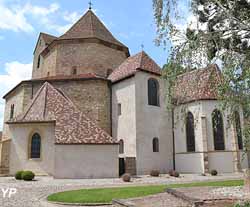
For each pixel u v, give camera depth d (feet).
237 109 30.83
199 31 32.65
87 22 130.00
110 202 40.01
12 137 86.84
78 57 118.32
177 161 102.83
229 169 94.58
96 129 88.28
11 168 84.99
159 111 103.71
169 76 33.30
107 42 121.70
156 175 87.51
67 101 96.37
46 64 127.24
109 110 107.24
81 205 39.22
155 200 37.11
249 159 96.73
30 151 85.87
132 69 104.47
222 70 29.86
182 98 35.42
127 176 71.92
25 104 105.09
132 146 96.27
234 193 36.83
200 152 94.68
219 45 31.42
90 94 104.88
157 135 101.40
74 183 66.95
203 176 84.53
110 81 109.40
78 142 82.28
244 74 28.19
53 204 39.93
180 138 102.73
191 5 34.45
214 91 32.83
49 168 83.71
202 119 95.09
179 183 61.00
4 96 123.65
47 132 86.38
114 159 84.43
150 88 104.37
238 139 95.20
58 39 119.85
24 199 43.88
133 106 98.53
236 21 32.89
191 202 32.14
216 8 34.50
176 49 32.76
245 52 30.25
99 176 82.12
